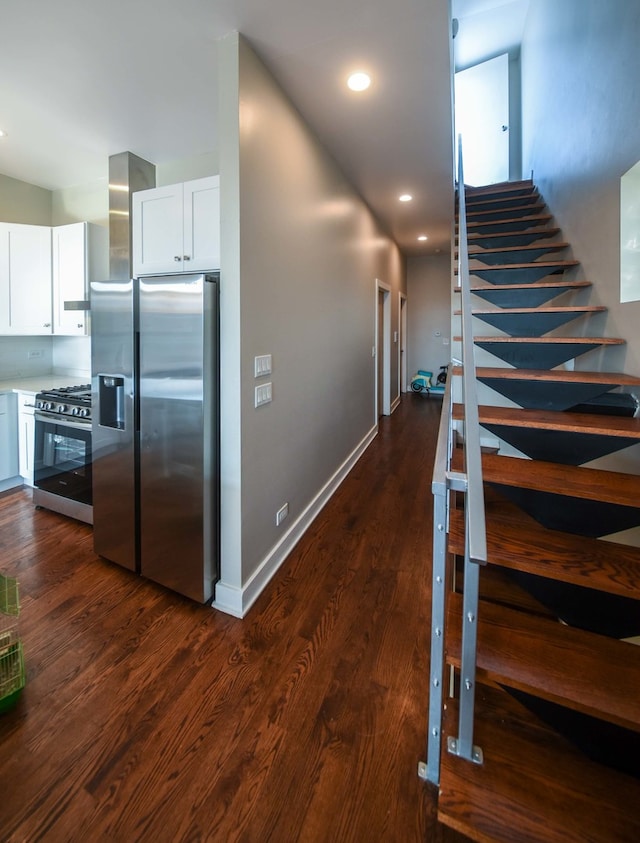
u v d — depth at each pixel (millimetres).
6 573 2260
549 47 3793
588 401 1934
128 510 2195
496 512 1652
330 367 3223
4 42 1839
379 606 2035
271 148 2061
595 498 1424
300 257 2496
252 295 1939
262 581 2164
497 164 5969
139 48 1882
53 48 1886
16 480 3432
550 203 3701
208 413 1903
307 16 1662
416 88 2150
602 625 1357
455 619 1312
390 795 1187
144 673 1604
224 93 1778
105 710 1440
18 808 1133
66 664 1639
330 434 3332
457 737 1177
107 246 3477
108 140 2791
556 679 1071
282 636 1822
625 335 2117
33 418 3219
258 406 2070
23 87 2203
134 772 1234
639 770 1078
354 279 3822
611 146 2344
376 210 4445
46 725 1379
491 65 5832
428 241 6230
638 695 1024
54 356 3996
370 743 1340
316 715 1438
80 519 2771
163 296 1928
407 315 8438
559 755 1125
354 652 1730
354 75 2051
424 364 8430
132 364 2068
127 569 2309
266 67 1978
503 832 954
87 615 1938
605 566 1290
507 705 1300
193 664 1655
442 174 3352
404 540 2691
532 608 1607
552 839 939
